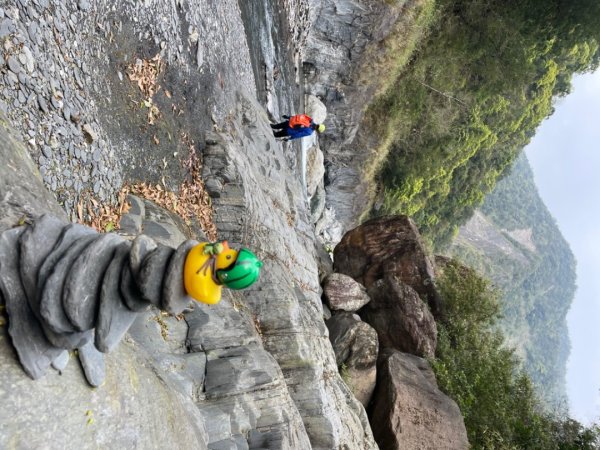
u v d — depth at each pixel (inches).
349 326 382.3
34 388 78.0
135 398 105.4
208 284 76.4
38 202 109.4
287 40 530.6
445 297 473.4
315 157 719.1
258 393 200.4
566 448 379.6
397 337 425.4
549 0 698.2
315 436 242.5
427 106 786.8
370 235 504.7
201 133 281.9
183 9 261.3
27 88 137.3
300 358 252.8
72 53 162.9
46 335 77.8
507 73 756.6
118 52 195.6
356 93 707.4
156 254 76.4
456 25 705.0
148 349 167.6
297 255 365.7
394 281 448.8
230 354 201.9
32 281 76.5
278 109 500.4
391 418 321.7
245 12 393.1
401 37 650.8
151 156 220.8
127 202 195.2
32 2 142.9
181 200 247.3
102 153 177.8
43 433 76.5
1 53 128.1
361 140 792.9
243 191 285.4
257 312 261.4
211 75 302.4
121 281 76.7
